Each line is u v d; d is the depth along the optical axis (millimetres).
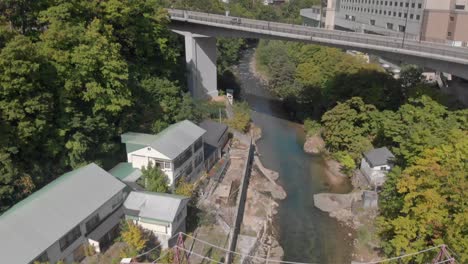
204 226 32438
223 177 41062
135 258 26484
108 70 33469
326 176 44344
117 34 44625
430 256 25250
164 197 29375
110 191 28422
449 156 28219
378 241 33031
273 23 55938
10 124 28797
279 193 40969
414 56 42656
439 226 25141
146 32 47250
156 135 36219
